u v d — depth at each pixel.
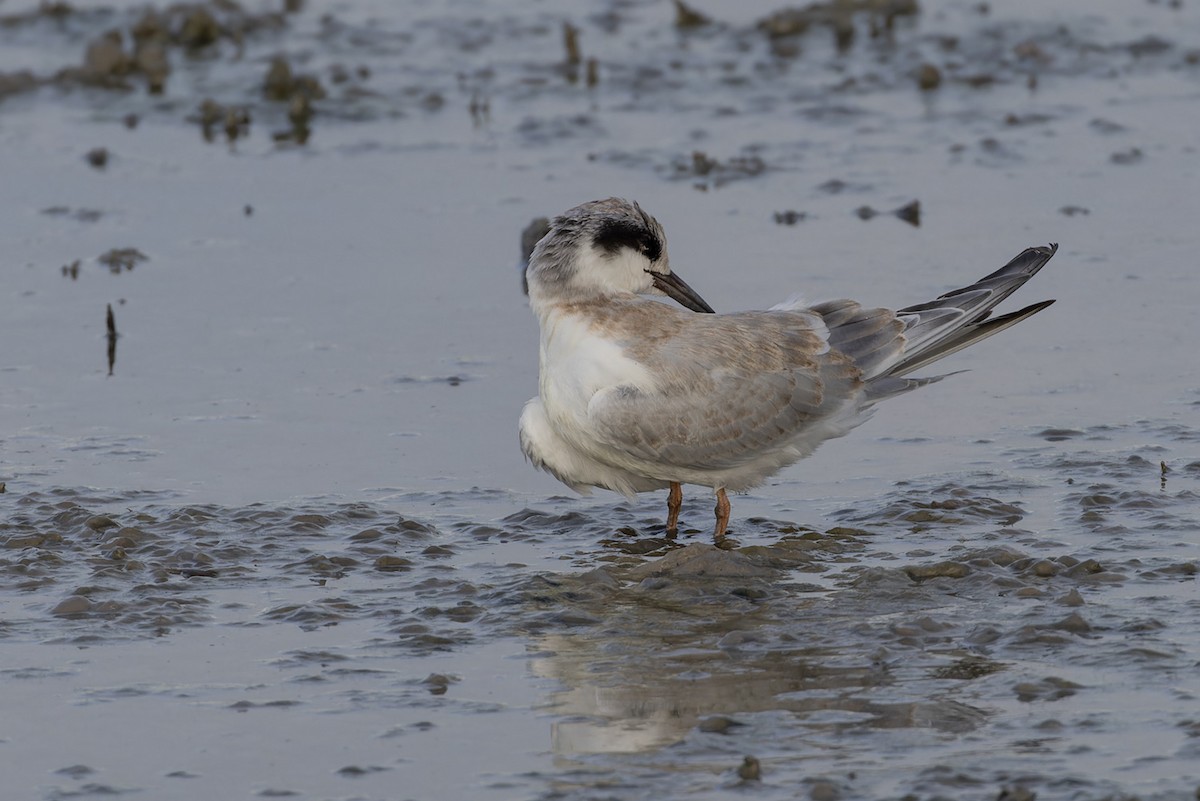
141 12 30.23
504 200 20.41
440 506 12.68
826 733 8.73
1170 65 25.80
